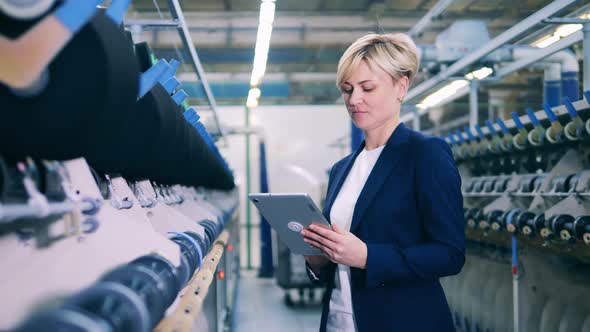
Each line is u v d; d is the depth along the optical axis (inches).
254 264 484.4
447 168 54.1
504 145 139.8
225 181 219.5
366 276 52.0
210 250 92.4
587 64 129.3
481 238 156.7
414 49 56.6
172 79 69.8
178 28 121.8
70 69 30.6
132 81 37.5
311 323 251.9
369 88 55.2
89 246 40.1
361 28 237.6
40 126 31.0
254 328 242.4
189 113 96.1
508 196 136.0
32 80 27.5
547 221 106.5
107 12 39.9
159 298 36.5
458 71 171.2
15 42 26.9
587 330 108.8
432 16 175.2
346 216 60.4
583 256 106.8
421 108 242.5
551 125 122.1
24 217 31.6
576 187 104.3
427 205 53.8
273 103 370.3
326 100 362.3
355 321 56.0
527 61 166.6
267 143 493.7
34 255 34.8
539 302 129.5
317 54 270.5
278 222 59.7
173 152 77.2
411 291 55.0
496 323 152.3
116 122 39.1
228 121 492.1
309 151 496.1
